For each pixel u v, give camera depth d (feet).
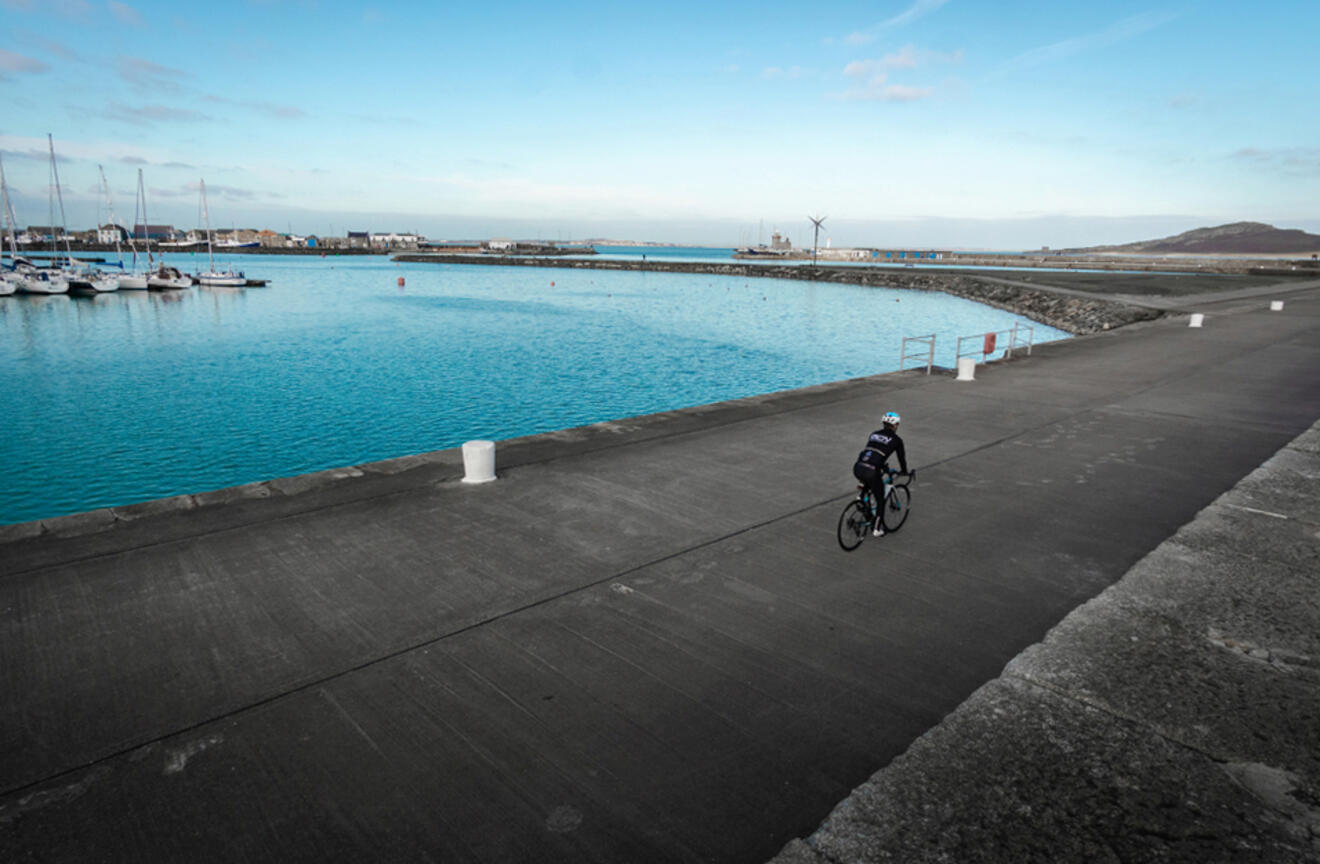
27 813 12.49
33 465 65.05
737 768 13.93
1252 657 17.78
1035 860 11.59
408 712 15.49
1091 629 19.11
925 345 142.00
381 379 106.52
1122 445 39.04
